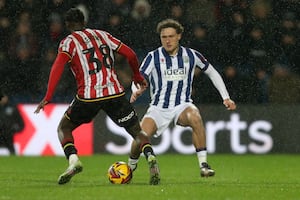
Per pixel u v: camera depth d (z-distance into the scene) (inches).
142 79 1082.1
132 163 1155.3
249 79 2021.4
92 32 1030.4
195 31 2030.0
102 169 1493.6
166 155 1919.3
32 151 1934.1
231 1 2036.2
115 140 1934.1
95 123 1936.5
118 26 2022.6
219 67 2030.0
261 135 1961.1
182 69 1205.7
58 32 2015.3
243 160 1784.0
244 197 893.2
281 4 2065.7
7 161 1738.4
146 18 2018.9
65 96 1984.5
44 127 1931.6
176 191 940.6
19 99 2005.4
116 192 919.0
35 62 2004.2
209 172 1177.4
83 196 876.0
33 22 2020.2
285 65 2037.4
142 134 1027.3
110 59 1026.7
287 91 2022.6
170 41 1191.6
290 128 1963.6
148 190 945.5
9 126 1932.8
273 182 1179.9
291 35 2046.0
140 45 2020.2
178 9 2026.3
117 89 1019.9
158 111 1206.9
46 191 938.1
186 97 1213.1
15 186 1026.1
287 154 1963.6
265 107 1962.4
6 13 2022.6
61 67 1005.2
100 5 2023.9
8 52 2005.4
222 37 2032.5
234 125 1957.4
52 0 2025.1
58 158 1839.3
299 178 1296.8
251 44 2033.7
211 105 1953.7
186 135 1932.8
